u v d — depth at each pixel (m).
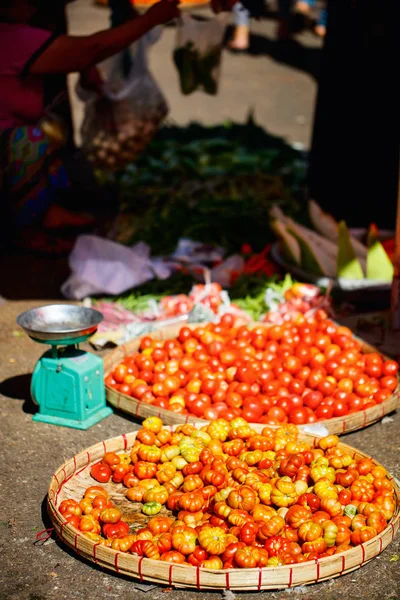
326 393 2.23
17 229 3.25
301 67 7.48
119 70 3.39
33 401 2.25
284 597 1.58
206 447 1.95
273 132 5.34
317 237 3.05
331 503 1.72
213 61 3.43
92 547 1.62
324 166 3.52
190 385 2.25
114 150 3.44
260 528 1.66
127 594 1.60
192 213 3.62
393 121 3.26
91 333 2.10
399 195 2.57
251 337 2.51
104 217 3.49
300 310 2.72
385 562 1.69
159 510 1.80
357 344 2.52
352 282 2.82
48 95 3.34
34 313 2.16
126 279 2.92
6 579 1.65
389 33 3.16
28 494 1.92
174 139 4.59
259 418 2.13
